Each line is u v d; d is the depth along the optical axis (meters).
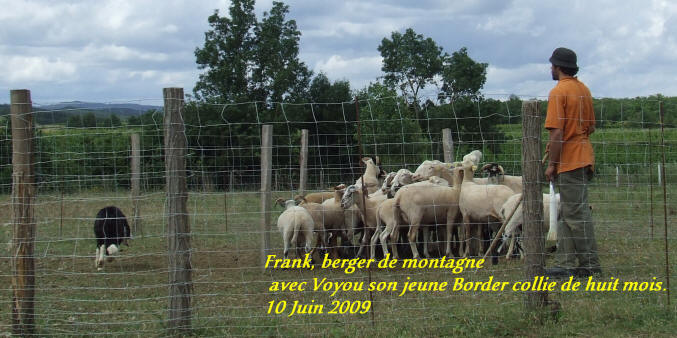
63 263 10.19
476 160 10.75
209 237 12.26
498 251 9.59
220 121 23.22
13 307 5.77
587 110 7.52
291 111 27.94
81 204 15.09
